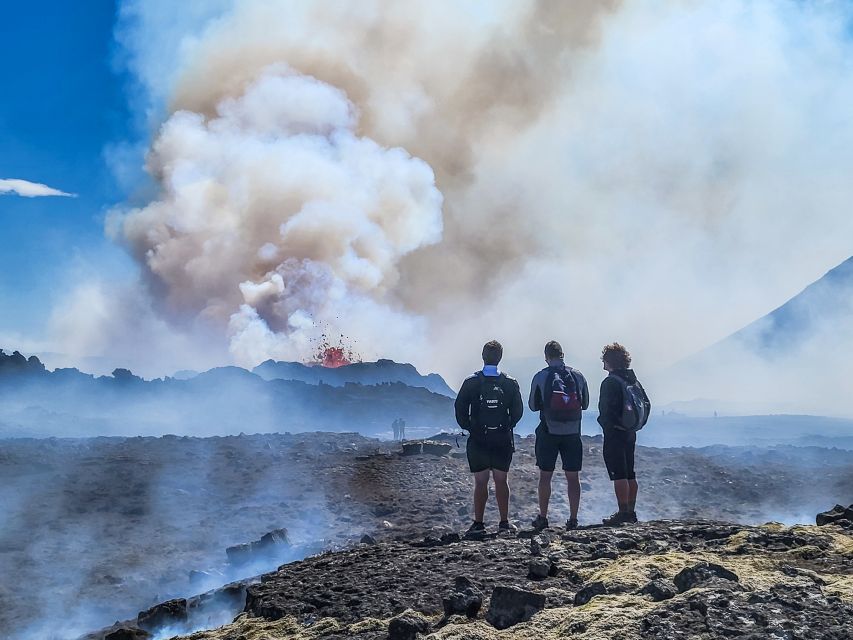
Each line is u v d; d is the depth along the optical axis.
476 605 6.86
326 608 7.45
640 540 8.87
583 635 5.81
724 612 5.91
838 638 5.43
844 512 9.60
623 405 11.49
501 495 11.36
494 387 11.36
